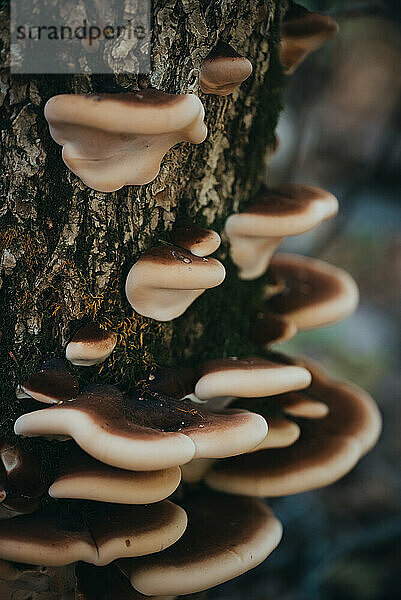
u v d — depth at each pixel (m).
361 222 1.76
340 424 0.82
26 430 0.64
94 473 0.65
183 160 0.70
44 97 0.66
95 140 0.63
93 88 0.67
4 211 0.68
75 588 0.70
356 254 1.77
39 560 0.65
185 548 0.71
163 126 0.61
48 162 0.67
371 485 1.27
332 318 0.83
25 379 0.69
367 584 1.07
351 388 0.87
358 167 1.81
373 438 0.82
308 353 1.54
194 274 0.67
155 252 0.69
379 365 1.54
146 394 0.70
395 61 1.70
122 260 0.70
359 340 1.58
